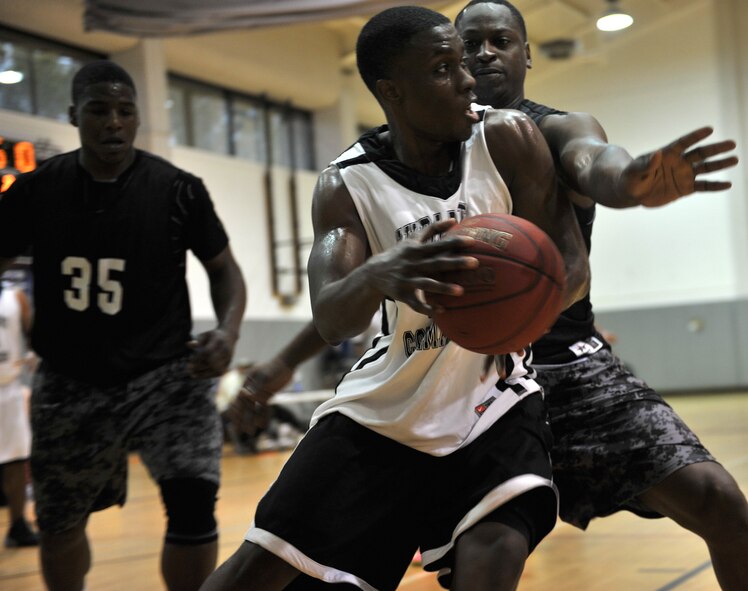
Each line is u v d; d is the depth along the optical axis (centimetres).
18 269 1046
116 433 336
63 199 337
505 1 301
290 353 282
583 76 1961
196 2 1045
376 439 221
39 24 1280
